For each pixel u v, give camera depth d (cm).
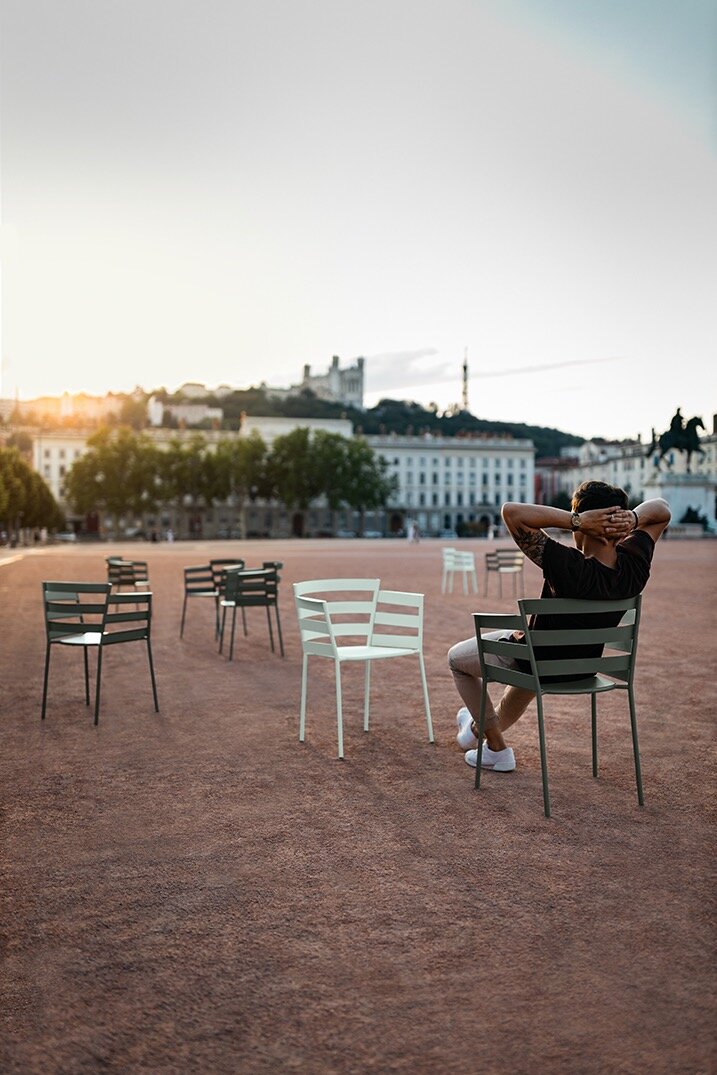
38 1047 302
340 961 357
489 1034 307
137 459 10425
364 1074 286
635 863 455
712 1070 286
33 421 18675
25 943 375
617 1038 303
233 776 620
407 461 13362
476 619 568
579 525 532
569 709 839
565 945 368
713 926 385
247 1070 289
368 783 598
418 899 414
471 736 641
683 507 7000
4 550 6031
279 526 12481
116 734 753
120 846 486
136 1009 324
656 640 1367
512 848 476
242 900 415
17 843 493
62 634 824
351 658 677
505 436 13950
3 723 799
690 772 621
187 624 1583
